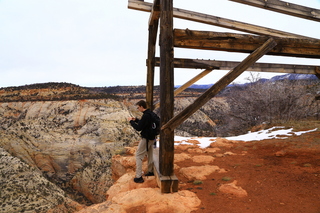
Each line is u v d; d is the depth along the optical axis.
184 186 4.06
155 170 4.30
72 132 68.56
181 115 3.45
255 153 6.56
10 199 28.80
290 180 4.04
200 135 25.98
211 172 4.87
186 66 7.39
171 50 3.53
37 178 35.81
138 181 4.22
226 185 3.84
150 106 6.90
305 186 3.68
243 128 14.78
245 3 4.21
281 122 11.58
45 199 30.08
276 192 3.54
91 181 42.28
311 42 3.89
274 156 5.92
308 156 5.41
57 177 53.81
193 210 3.02
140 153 4.30
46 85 105.81
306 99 13.30
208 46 3.62
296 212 2.81
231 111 15.31
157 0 4.64
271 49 3.73
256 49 3.54
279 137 8.51
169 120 3.53
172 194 3.46
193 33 3.58
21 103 96.81
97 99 83.69
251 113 13.85
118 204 3.26
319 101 12.83
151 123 4.23
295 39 3.84
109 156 47.66
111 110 78.12
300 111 12.55
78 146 56.28
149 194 3.48
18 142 61.88
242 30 6.16
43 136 65.75
